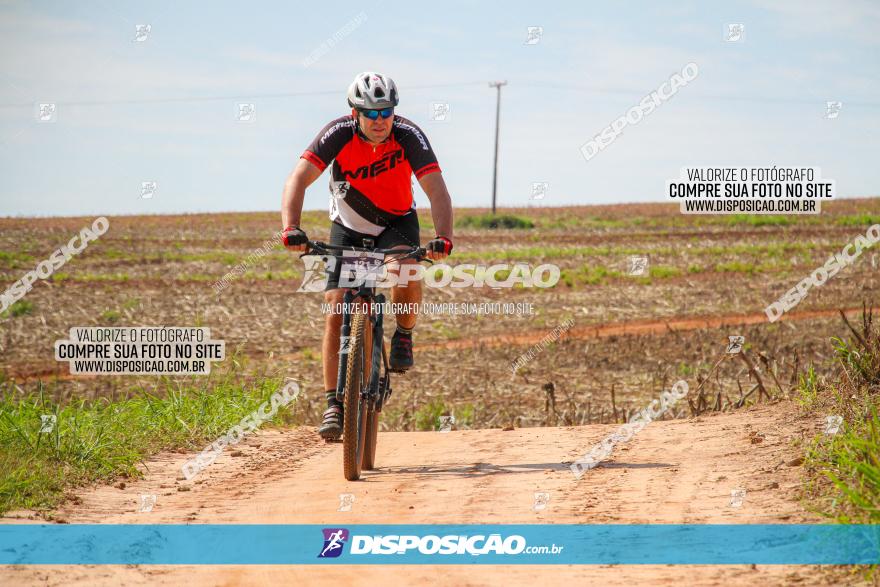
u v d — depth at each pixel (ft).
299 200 26.40
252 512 22.21
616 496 22.47
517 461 28.60
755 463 24.17
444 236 26.43
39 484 23.54
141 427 34.35
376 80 25.80
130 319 91.20
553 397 45.73
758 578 15.53
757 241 185.78
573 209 372.17
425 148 27.22
